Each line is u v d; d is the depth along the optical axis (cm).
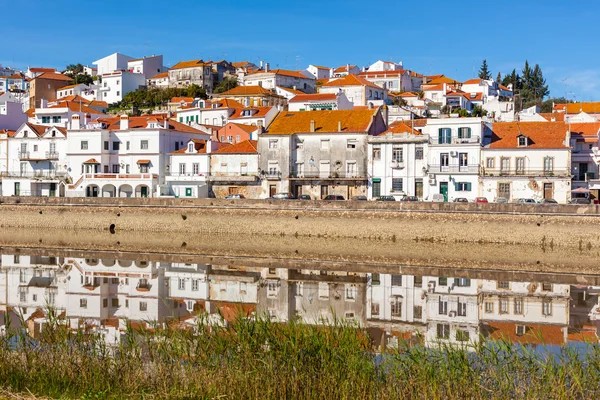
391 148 9738
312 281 5459
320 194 10094
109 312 4278
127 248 7456
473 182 9300
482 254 6762
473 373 2414
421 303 4612
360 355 2589
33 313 4197
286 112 10969
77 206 8725
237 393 2284
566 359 2834
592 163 9988
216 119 14375
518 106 19850
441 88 17725
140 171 11050
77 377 2420
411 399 2252
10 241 8050
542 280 5522
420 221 7388
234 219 8069
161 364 2484
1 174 11738
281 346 2564
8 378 2386
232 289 5119
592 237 6781
